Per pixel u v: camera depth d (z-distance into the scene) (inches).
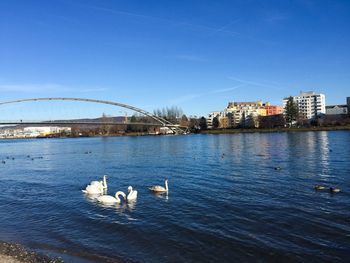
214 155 2770.7
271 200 1133.1
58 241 820.0
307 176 1581.0
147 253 735.7
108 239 824.3
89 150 4084.6
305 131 6584.6
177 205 1114.1
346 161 2047.2
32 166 2546.8
